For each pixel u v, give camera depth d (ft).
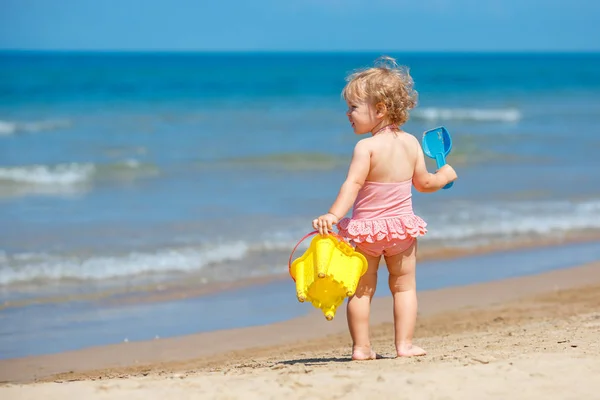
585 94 209.26
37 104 144.77
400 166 18.19
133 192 64.39
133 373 25.68
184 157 84.79
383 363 16.90
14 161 80.23
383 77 18.38
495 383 14.48
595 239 51.83
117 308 35.76
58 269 41.24
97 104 147.64
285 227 51.21
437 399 13.64
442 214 57.16
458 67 435.53
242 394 14.01
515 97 197.98
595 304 35.35
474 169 80.18
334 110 144.46
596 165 83.20
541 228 53.98
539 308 34.99
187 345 30.58
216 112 138.31
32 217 54.08
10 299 36.58
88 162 79.87
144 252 44.78
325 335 32.01
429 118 143.74
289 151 89.92
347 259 17.19
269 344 30.55
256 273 41.78
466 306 36.19
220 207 57.82
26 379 26.03
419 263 45.03
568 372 15.17
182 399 13.76
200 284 39.70
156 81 231.91
